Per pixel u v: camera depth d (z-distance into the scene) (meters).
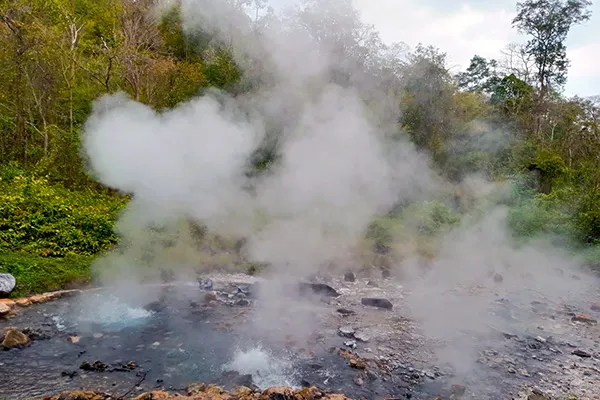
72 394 3.45
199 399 3.46
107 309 5.58
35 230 7.37
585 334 5.71
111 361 4.24
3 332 4.71
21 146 11.71
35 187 8.47
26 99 11.70
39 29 11.21
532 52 24.09
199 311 5.65
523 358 4.87
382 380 4.19
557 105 21.09
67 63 11.73
